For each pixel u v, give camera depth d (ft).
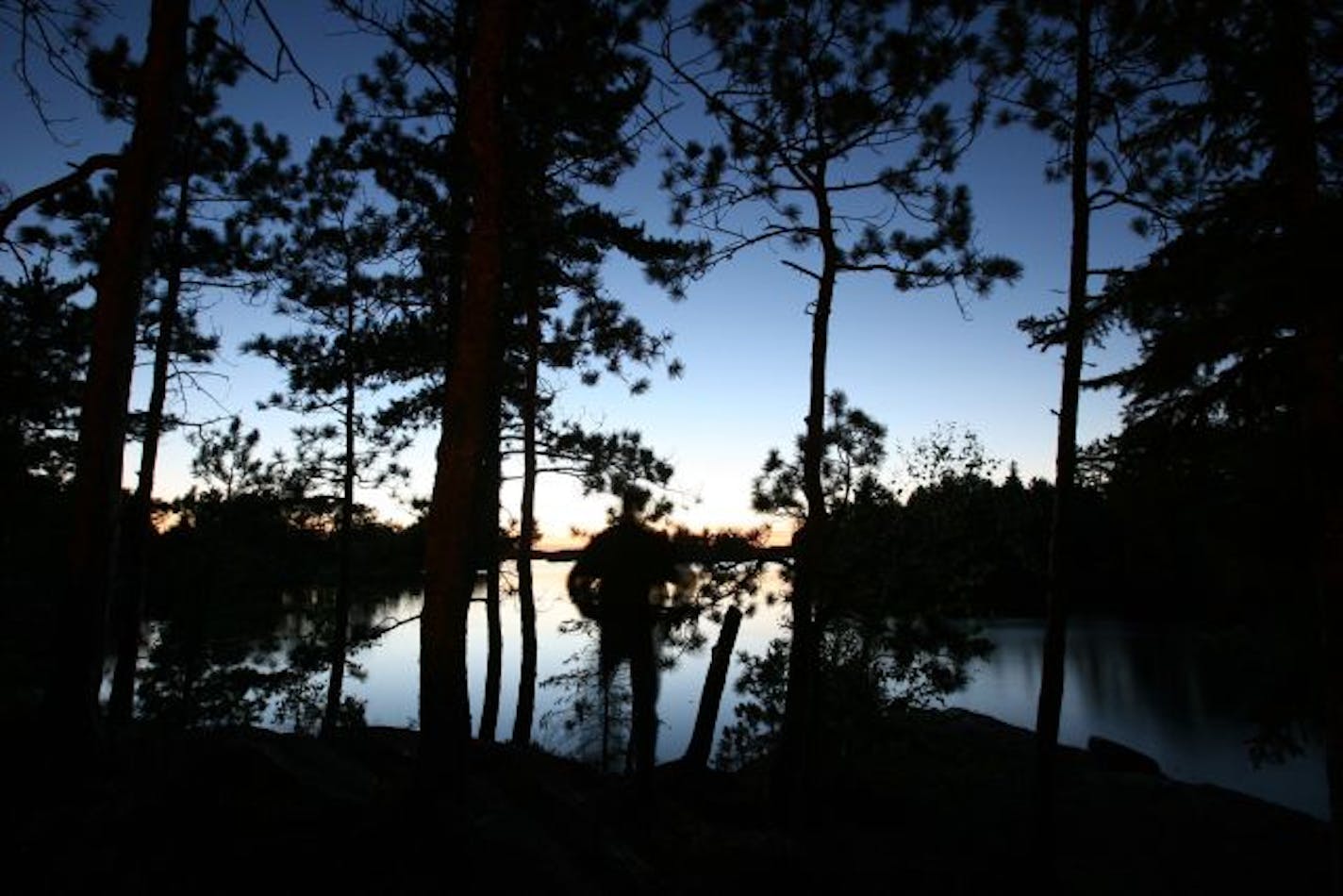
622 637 23.48
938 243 35.94
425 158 36.68
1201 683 120.88
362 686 123.03
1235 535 25.99
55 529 55.47
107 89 34.94
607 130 36.09
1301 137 23.32
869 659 37.06
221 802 16.81
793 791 32.32
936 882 26.50
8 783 17.49
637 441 53.21
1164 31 27.14
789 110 35.06
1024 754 47.75
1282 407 26.02
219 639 65.41
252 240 51.78
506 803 20.79
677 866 21.77
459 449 20.12
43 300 47.55
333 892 14.49
